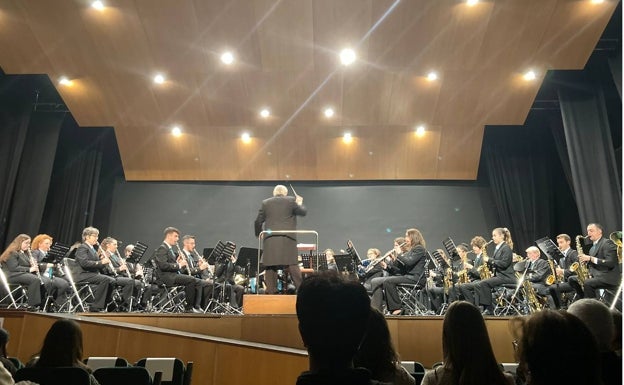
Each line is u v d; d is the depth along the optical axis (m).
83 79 9.31
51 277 7.24
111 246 8.02
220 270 7.41
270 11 7.90
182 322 5.28
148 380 2.85
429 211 11.35
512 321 1.60
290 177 11.41
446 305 7.57
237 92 9.59
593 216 8.84
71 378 2.45
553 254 6.84
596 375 1.28
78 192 10.94
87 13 7.99
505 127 11.36
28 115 9.95
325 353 1.15
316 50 8.59
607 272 6.34
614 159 8.88
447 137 10.66
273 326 5.16
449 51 8.53
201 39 8.41
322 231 11.33
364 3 7.75
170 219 11.38
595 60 9.30
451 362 1.96
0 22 8.13
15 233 9.82
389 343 2.28
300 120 10.27
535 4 7.68
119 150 11.00
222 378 4.38
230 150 11.04
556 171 11.28
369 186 11.53
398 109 9.95
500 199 10.99
